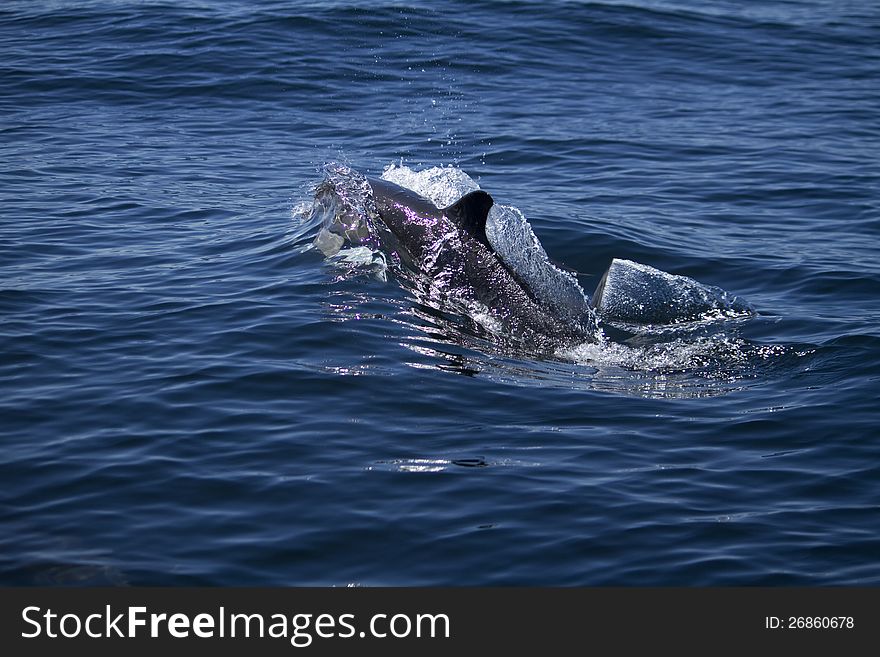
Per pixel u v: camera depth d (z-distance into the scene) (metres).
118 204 17.78
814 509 9.27
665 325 13.68
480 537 8.76
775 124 24.91
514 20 32.22
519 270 14.11
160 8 31.77
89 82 25.98
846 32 34.00
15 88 25.39
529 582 8.23
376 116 24.58
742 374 12.29
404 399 11.18
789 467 10.00
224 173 19.98
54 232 16.22
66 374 11.42
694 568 8.40
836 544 8.71
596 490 9.52
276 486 9.38
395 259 14.67
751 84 28.45
